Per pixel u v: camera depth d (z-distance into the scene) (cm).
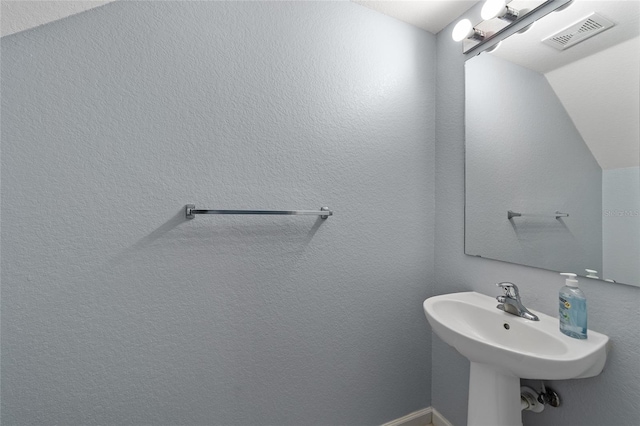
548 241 107
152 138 104
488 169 130
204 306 112
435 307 122
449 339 103
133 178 102
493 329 112
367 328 142
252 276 119
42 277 92
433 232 158
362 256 140
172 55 107
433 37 158
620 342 89
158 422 106
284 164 124
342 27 136
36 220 92
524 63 116
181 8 108
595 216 94
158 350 106
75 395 96
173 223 107
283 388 125
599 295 94
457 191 145
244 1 118
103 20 98
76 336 96
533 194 112
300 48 127
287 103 125
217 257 113
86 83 96
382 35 145
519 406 103
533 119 112
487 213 130
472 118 137
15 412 90
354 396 139
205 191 111
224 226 114
